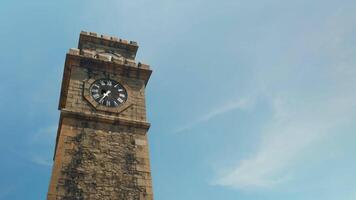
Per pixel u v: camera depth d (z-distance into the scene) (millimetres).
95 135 29391
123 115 31859
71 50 34750
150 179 28094
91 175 26828
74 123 29547
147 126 31531
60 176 26062
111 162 28109
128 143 29859
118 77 34938
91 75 33875
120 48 39531
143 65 36719
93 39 38938
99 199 25781
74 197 25312
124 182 27266
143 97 34188
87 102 31609
